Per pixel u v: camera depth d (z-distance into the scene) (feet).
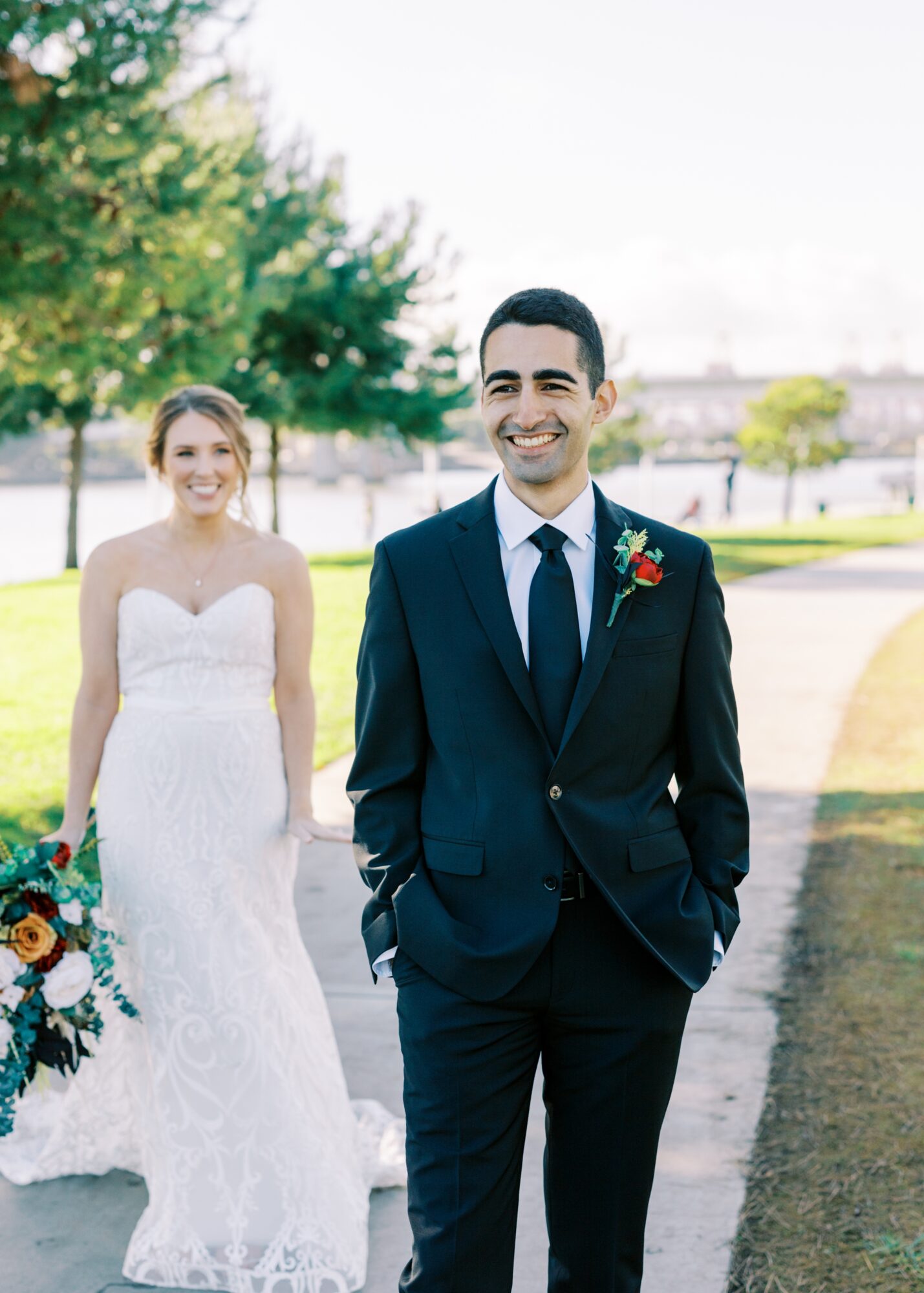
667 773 7.27
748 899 16.67
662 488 337.52
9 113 29.25
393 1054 12.51
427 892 6.97
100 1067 10.19
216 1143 9.11
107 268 32.99
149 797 9.47
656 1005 6.88
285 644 9.99
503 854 6.83
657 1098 6.98
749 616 46.62
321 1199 9.09
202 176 37.42
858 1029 12.60
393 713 7.20
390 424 82.89
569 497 7.01
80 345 35.94
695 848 7.32
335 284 78.69
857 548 87.15
